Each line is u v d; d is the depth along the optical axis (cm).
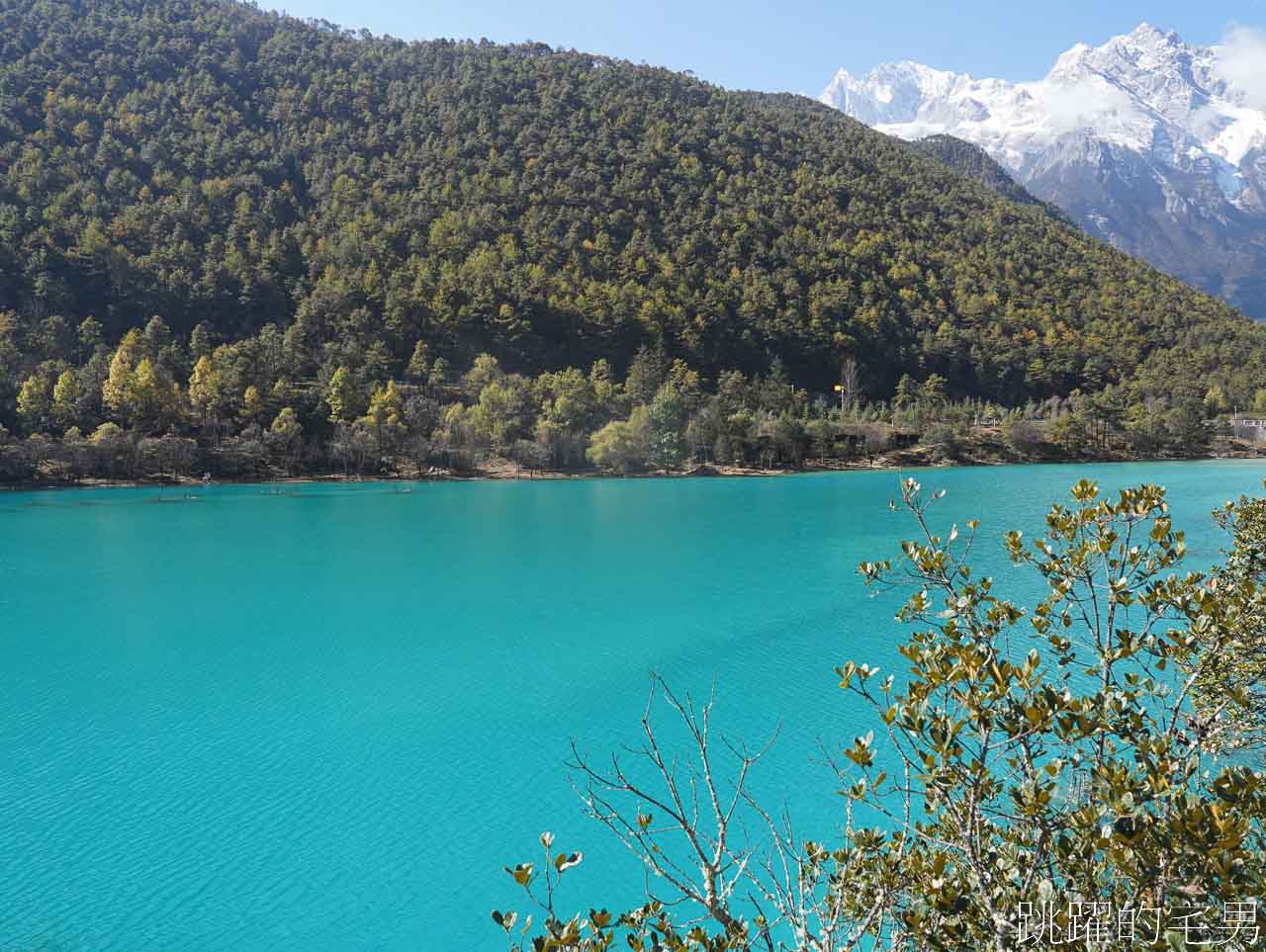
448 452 13762
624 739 2945
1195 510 8081
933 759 566
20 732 3061
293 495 11281
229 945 1875
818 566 6044
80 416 12525
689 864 2122
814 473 14400
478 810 2458
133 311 17150
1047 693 576
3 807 2481
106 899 2038
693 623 4478
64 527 8456
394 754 2839
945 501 9856
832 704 3197
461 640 4250
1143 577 693
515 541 7462
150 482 12006
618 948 1738
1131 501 707
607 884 2072
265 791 2580
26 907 2003
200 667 3828
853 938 642
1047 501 9644
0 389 12450
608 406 15900
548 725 3091
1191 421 17000
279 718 3186
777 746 2802
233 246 18925
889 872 638
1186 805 500
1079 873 580
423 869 2161
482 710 3250
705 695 3338
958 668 587
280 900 2022
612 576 5822
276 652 4059
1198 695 859
